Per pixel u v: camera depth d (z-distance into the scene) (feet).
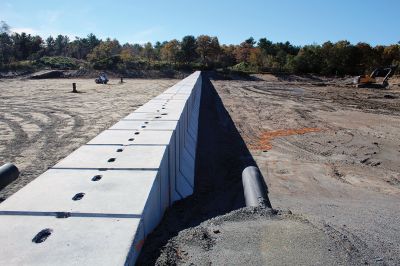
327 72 232.73
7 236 10.00
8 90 109.81
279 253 12.35
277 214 15.98
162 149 19.44
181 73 216.95
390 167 41.11
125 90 114.73
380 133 58.49
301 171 38.86
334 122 67.67
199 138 50.85
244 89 134.21
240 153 45.03
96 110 67.82
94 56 254.06
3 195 25.70
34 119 57.57
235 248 12.57
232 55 289.94
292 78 207.51
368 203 29.40
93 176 15.02
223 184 33.47
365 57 237.25
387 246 16.06
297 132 57.82
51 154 36.86
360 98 108.47
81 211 11.67
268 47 287.28
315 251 12.73
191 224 17.65
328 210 25.86
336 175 37.91
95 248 9.50
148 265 11.21
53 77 190.39
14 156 35.94
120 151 19.07
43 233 10.24
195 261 11.68
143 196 13.08
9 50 270.26
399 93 124.67
